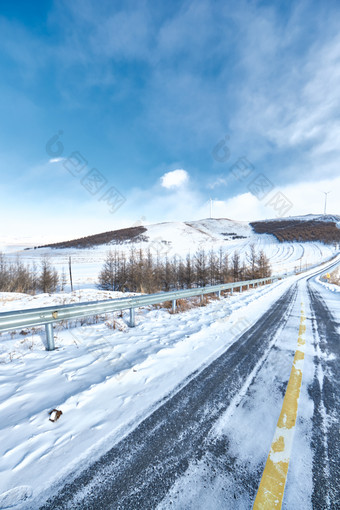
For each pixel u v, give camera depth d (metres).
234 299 10.33
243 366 3.39
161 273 35.44
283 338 4.76
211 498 1.40
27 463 1.69
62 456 1.76
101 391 2.71
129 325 5.75
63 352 3.97
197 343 4.45
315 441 1.88
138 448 1.84
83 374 3.13
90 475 1.59
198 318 6.56
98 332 5.14
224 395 2.61
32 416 2.24
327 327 5.65
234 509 1.32
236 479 1.53
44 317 3.90
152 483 1.52
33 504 1.39
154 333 5.08
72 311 4.36
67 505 1.38
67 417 2.24
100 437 1.97
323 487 1.47
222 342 4.52
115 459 1.73
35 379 3.00
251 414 2.26
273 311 7.61
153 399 2.55
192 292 8.28
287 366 3.39
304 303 9.39
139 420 2.19
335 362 3.54
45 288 28.20
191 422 2.15
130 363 3.47
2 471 1.62
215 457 1.73
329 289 15.39
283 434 1.97
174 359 3.66
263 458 1.71
